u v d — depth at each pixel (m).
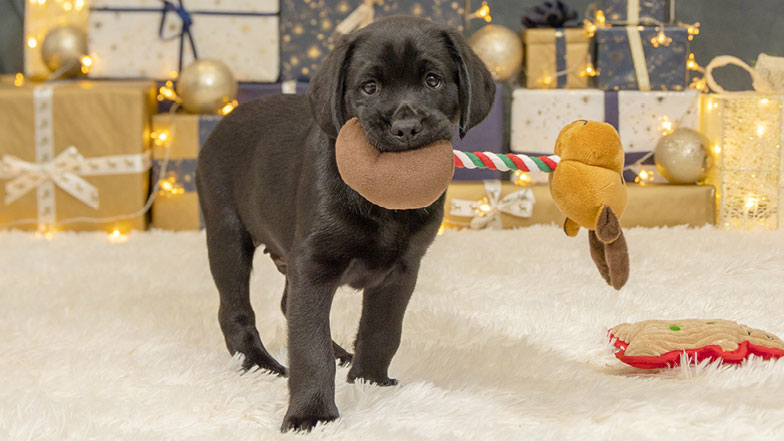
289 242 2.38
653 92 5.19
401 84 2.04
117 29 5.40
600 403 2.21
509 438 2.01
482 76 2.12
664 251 4.25
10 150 5.02
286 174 2.38
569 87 5.30
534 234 4.71
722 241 4.47
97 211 5.07
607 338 2.88
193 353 2.77
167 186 5.11
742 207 5.02
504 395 2.32
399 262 2.23
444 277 3.85
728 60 5.41
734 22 5.76
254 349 2.68
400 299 2.35
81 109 5.01
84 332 3.00
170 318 3.21
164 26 5.39
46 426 2.10
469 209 5.02
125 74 5.43
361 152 1.99
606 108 5.16
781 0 5.73
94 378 2.49
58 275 3.98
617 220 2.09
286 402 2.30
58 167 5.04
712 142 5.14
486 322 3.13
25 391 2.37
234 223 2.69
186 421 2.17
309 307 2.15
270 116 2.58
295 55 5.41
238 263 2.70
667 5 5.36
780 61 5.33
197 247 4.60
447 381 2.47
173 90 5.41
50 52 5.50
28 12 5.75
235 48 5.38
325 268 2.16
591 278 3.80
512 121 5.26
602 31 5.20
